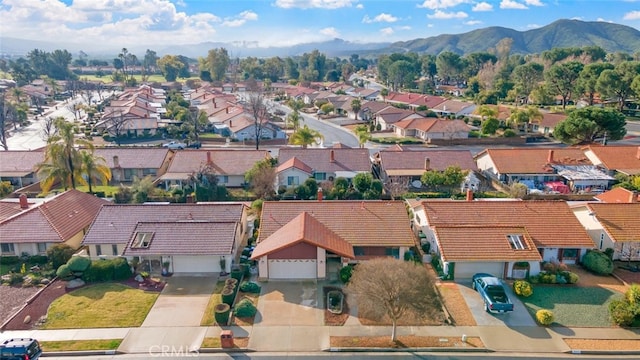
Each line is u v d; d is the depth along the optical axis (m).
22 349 28.03
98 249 43.81
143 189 62.03
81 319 33.88
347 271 39.03
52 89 183.25
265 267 39.28
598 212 45.00
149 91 171.00
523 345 30.97
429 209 46.12
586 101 134.62
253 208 57.03
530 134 105.00
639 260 43.38
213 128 114.44
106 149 76.06
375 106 130.88
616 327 33.09
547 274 39.03
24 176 71.12
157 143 99.44
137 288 38.66
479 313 34.59
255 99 122.62
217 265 40.97
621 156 70.12
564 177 67.62
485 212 45.50
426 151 74.06
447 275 39.47
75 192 53.38
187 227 42.62
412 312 31.27
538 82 152.50
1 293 38.16
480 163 75.56
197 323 33.41
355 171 69.88
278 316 34.16
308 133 87.94
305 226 40.81
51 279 40.16
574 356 30.05
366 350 30.31
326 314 34.31
